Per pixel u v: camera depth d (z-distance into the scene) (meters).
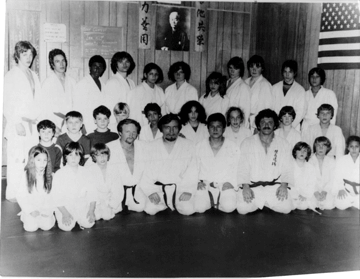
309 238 4.09
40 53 3.69
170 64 4.00
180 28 3.98
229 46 4.11
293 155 4.29
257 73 4.20
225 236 4.02
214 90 4.13
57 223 3.79
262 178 4.25
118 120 3.92
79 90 3.80
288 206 4.28
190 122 4.10
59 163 3.79
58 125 3.77
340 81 4.28
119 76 3.88
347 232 4.18
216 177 4.18
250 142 4.23
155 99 4.00
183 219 4.10
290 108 4.25
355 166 4.32
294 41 4.22
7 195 3.70
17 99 3.68
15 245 3.70
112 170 3.92
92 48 3.79
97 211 3.89
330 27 4.21
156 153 4.04
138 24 3.87
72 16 3.71
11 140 3.69
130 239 3.88
